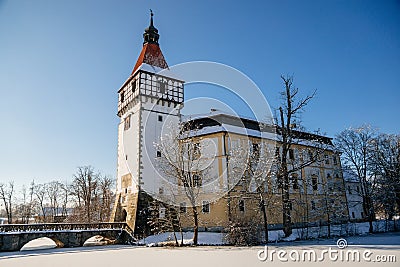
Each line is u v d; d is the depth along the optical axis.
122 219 35.38
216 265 14.98
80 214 52.34
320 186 39.56
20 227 28.27
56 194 63.50
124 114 38.75
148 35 39.50
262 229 26.50
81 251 25.17
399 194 34.38
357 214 46.72
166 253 20.86
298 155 35.31
